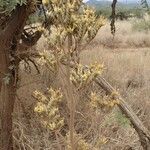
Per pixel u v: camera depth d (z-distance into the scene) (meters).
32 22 5.34
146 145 5.13
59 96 2.79
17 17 4.73
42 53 2.67
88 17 2.52
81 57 8.76
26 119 6.09
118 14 6.53
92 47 11.56
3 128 5.29
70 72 2.70
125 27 20.95
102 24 2.55
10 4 4.16
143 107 7.09
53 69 2.68
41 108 2.74
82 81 2.63
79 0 2.51
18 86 5.50
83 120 5.79
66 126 6.06
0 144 5.34
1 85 5.11
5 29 4.78
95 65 2.62
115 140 5.71
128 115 5.21
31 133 5.90
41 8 5.19
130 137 5.93
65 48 2.62
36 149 5.63
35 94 2.86
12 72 5.14
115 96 2.89
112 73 8.59
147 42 18.53
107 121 5.83
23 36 5.11
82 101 6.00
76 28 2.54
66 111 6.23
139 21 20.31
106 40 17.55
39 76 6.84
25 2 4.44
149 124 6.59
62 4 2.49
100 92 6.45
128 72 9.55
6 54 4.94
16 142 5.72
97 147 3.14
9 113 5.25
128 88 8.11
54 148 5.46
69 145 2.97
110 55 10.74
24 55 5.15
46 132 5.88
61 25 2.54
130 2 6.32
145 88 7.93
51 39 2.60
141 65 10.23
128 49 16.92
